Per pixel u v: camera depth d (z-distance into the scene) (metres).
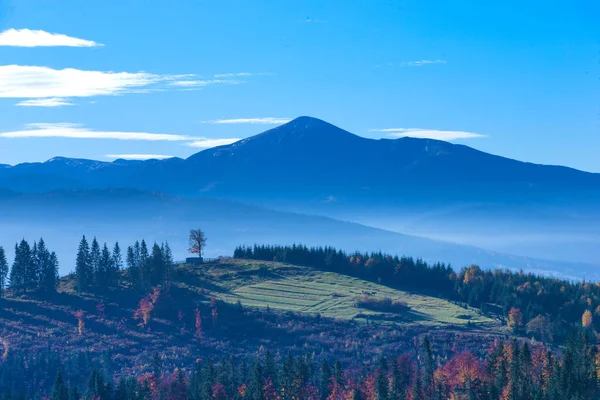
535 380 175.38
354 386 181.00
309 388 182.12
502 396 170.62
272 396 176.62
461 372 181.75
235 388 184.88
